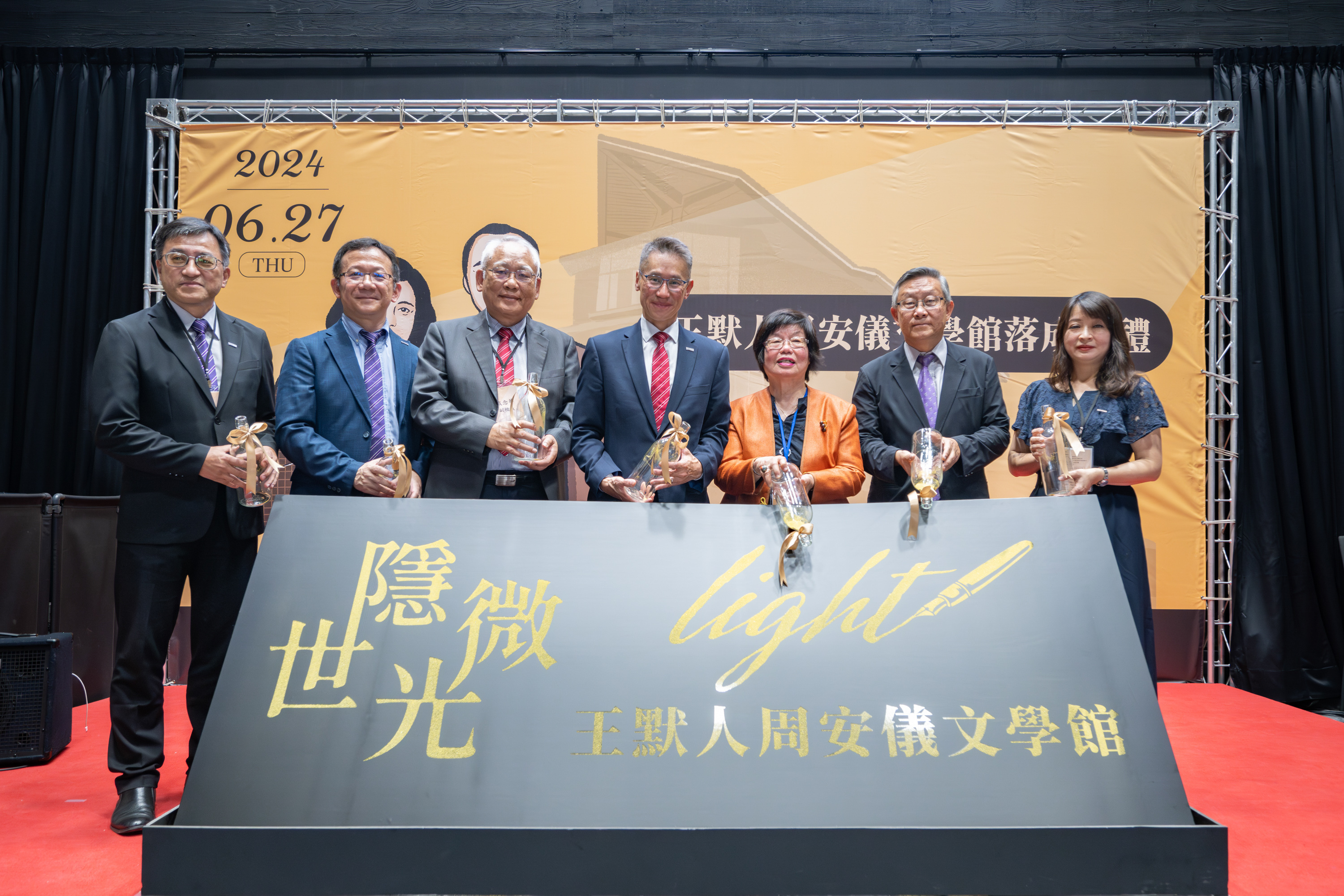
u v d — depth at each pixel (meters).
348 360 2.21
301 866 1.24
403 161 3.85
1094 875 1.25
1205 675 3.87
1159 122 4.00
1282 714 3.26
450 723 1.33
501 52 4.20
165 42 4.23
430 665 1.38
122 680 2.05
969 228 3.85
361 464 2.10
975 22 4.25
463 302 3.84
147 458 1.99
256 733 1.32
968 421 2.46
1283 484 3.89
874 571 1.51
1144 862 1.25
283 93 4.22
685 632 1.44
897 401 2.51
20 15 4.21
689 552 1.53
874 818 1.27
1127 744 1.33
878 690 1.38
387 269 2.26
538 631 1.43
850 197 3.86
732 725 1.34
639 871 1.24
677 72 4.22
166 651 2.12
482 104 3.88
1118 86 4.21
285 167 3.84
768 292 3.85
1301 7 4.19
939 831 1.25
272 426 2.29
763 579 1.50
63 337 4.00
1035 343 3.83
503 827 1.25
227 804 1.26
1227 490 3.91
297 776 1.29
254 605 1.43
